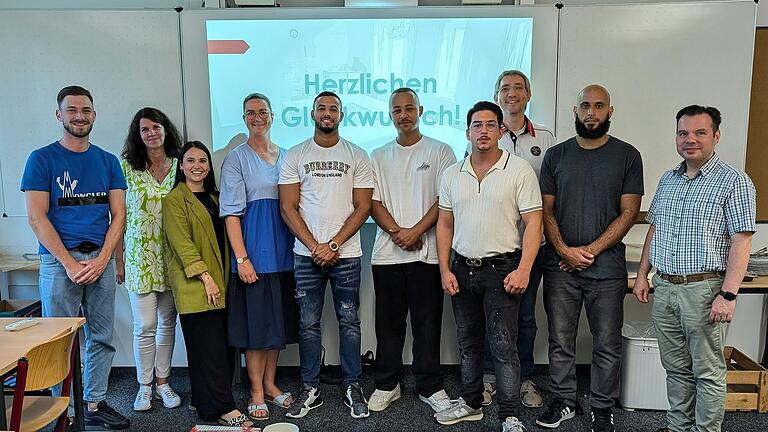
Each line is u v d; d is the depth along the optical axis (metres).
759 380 3.02
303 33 3.42
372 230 3.61
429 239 3.03
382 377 3.13
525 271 2.63
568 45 3.41
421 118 3.49
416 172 3.03
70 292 2.80
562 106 3.46
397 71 3.46
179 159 2.92
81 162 2.79
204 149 2.91
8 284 3.69
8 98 3.44
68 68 3.43
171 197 2.78
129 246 3.07
